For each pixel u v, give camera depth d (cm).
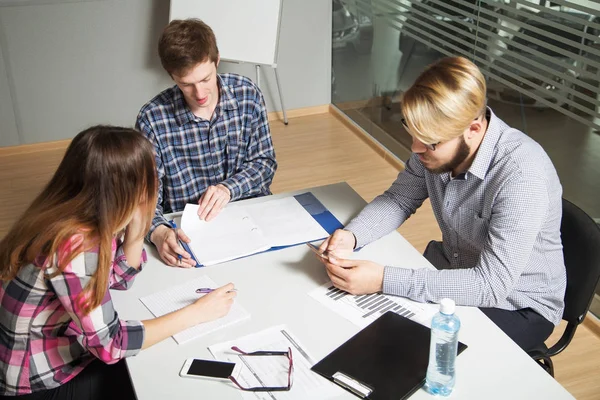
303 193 205
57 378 144
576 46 248
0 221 339
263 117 227
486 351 137
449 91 140
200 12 396
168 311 151
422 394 126
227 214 191
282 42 437
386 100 390
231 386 129
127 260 159
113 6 395
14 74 393
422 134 144
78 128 420
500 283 152
